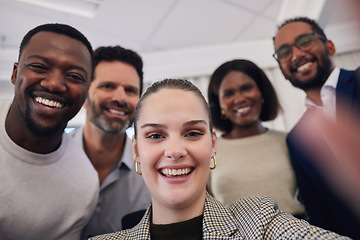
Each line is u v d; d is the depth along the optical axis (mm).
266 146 1578
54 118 1101
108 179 1653
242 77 1623
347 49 2682
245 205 863
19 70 1098
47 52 1086
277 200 1406
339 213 1300
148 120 828
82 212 1232
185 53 3180
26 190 1100
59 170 1208
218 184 1534
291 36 1618
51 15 2375
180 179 788
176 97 841
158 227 813
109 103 1616
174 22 2682
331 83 1416
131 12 2469
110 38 2801
